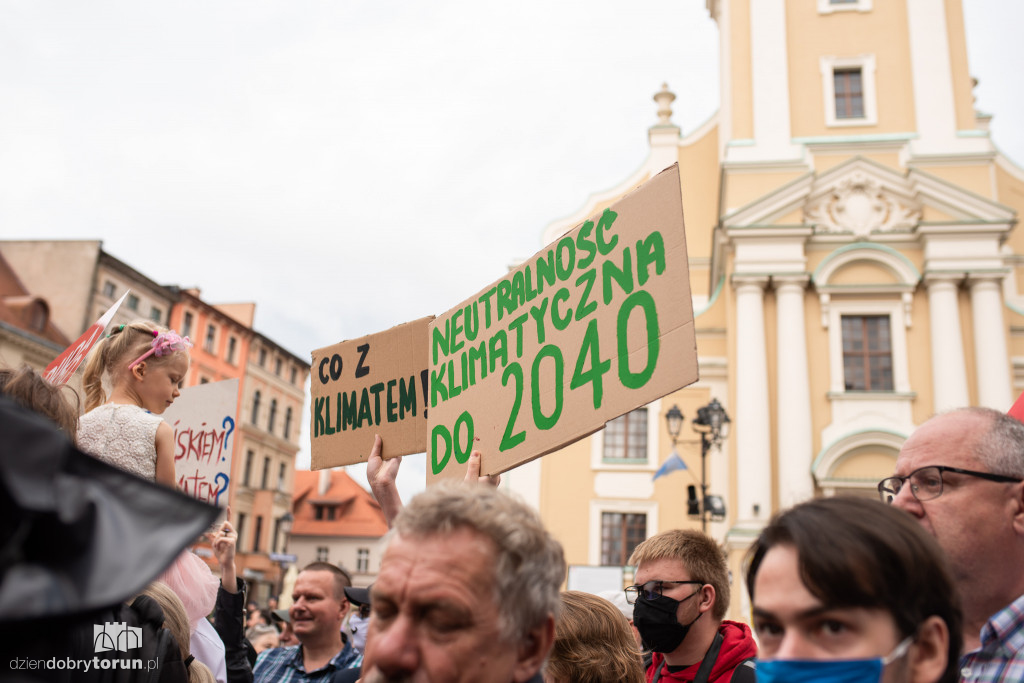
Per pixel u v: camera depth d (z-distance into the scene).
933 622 1.68
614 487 22.73
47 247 36.03
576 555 22.36
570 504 22.75
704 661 3.62
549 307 3.22
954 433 2.52
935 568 1.69
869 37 23.72
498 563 1.77
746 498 20.30
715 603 3.70
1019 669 2.23
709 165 27.64
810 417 20.84
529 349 3.27
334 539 58.22
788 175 22.73
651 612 3.66
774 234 21.56
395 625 1.74
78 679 2.15
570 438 3.00
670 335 2.72
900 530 1.68
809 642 1.64
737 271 21.69
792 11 24.19
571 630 3.27
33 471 1.06
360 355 4.20
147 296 38.78
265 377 48.00
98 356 3.68
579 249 3.15
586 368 3.00
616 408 2.85
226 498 4.68
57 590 1.04
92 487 1.14
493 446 3.33
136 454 3.33
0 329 31.14
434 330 3.80
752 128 23.48
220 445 4.83
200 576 3.70
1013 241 25.66
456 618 1.72
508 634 1.76
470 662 1.71
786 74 23.58
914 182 21.66
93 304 35.69
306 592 5.16
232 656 4.26
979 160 22.20
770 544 1.75
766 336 21.62
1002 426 2.51
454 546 1.77
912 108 23.09
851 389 21.30
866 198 21.97
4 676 1.04
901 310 21.33
